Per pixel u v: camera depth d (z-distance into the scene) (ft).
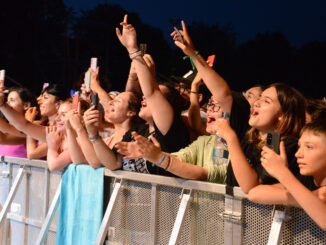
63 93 13.57
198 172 7.80
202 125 10.23
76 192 9.51
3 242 12.00
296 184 5.61
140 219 8.46
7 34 52.13
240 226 6.86
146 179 8.23
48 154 10.47
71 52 52.08
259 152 7.11
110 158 8.83
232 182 7.28
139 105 10.28
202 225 7.43
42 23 53.06
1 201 12.27
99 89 12.00
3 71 11.68
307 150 5.81
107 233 9.00
